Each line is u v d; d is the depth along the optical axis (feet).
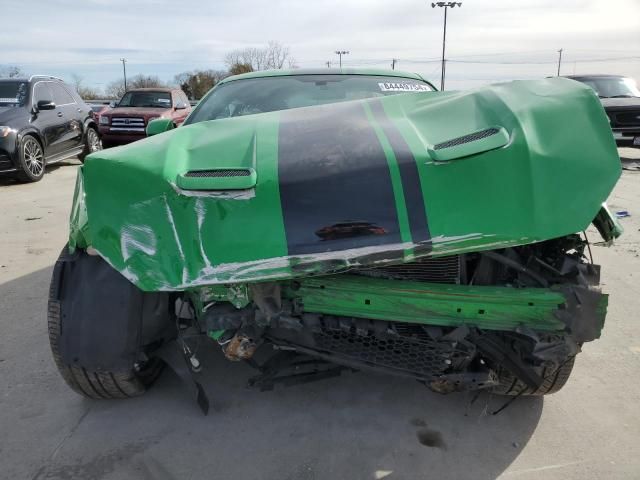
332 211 5.76
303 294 6.54
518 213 5.74
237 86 11.64
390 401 8.68
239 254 5.74
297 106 10.80
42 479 6.90
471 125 6.46
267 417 8.21
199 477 6.96
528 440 7.79
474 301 6.40
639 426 8.13
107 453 7.38
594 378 9.48
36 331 11.01
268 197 5.82
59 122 32.30
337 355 6.91
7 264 15.23
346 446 7.59
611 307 12.64
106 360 7.12
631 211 22.16
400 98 7.79
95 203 6.18
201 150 6.54
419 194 5.79
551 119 6.24
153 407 8.40
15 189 27.20
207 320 6.51
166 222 5.88
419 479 7.00
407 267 7.09
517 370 6.79
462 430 7.99
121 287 7.02
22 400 8.57
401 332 6.77
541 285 6.64
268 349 9.29
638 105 34.65
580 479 7.01
